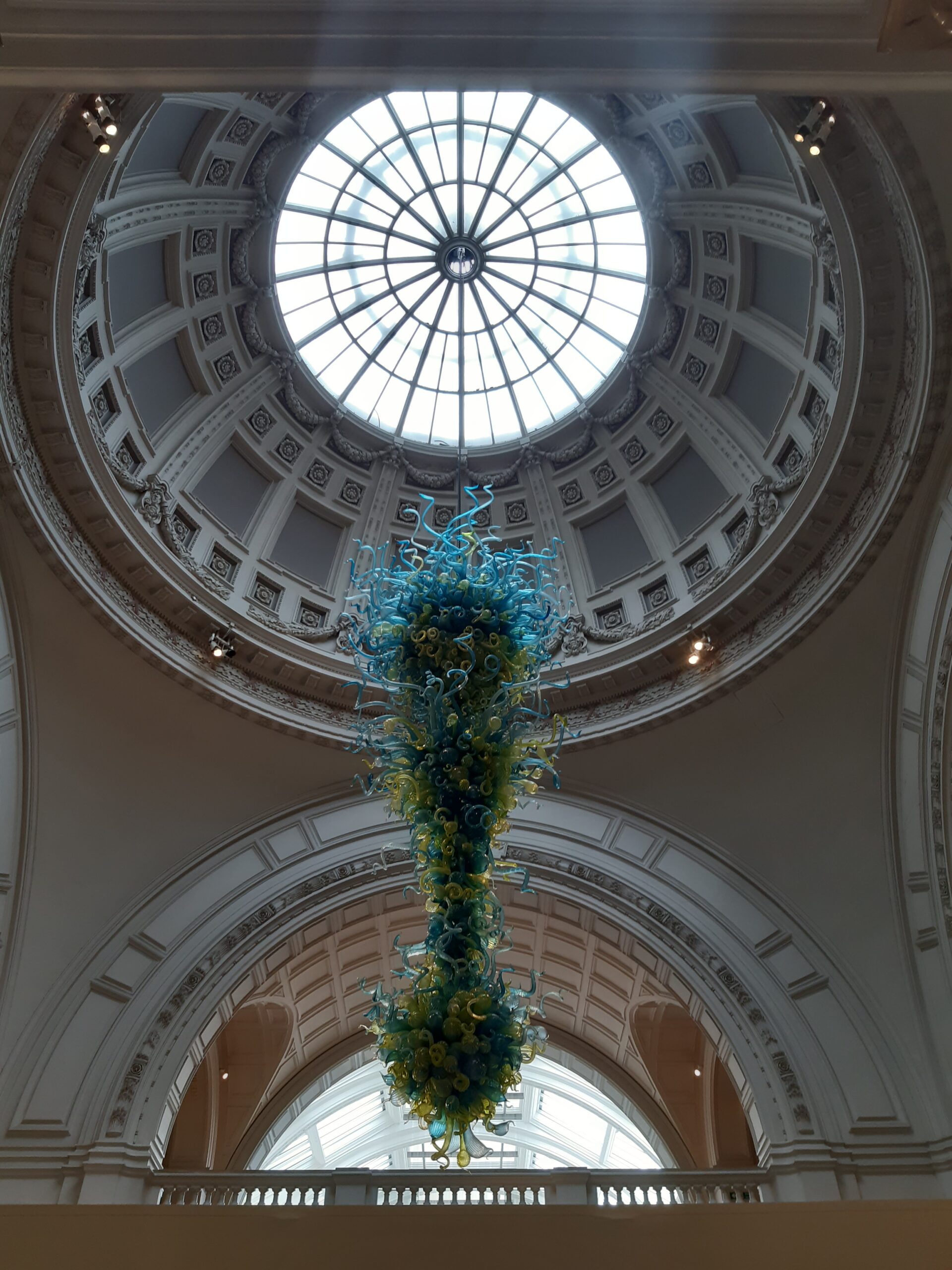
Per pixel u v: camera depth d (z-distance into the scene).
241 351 15.66
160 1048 10.95
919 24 3.94
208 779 13.21
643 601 15.11
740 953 11.82
